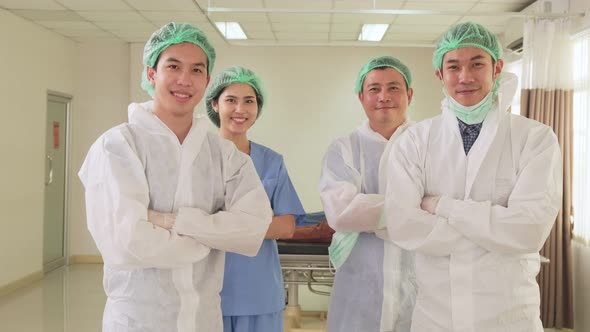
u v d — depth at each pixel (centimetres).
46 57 717
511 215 169
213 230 158
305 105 812
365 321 214
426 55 805
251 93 234
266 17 652
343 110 811
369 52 808
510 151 181
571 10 485
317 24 687
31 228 676
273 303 220
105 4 597
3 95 618
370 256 215
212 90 237
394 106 227
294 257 372
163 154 162
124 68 809
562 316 472
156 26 700
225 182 170
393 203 185
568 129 471
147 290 156
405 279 209
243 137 237
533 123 184
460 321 173
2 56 616
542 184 173
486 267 172
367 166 225
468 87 184
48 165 737
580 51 462
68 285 655
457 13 464
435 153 188
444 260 177
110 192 153
